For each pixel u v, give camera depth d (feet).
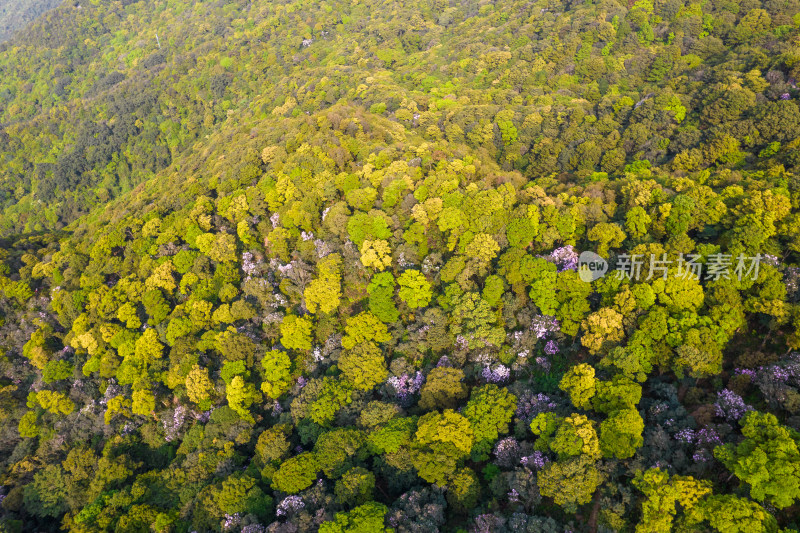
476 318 184.44
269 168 286.66
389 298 204.03
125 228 285.23
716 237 190.19
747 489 124.88
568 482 132.16
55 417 221.87
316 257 228.84
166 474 187.32
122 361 227.40
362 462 160.86
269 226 253.44
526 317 185.06
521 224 203.41
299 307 221.46
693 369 151.64
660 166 254.06
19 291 267.39
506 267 196.65
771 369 146.20
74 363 235.20
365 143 286.25
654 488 125.39
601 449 138.51
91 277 262.06
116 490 191.93
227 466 175.42
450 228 215.92
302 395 186.60
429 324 193.88
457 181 230.27
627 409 142.20
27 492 198.39
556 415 150.51
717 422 144.87
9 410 228.22
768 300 161.48
